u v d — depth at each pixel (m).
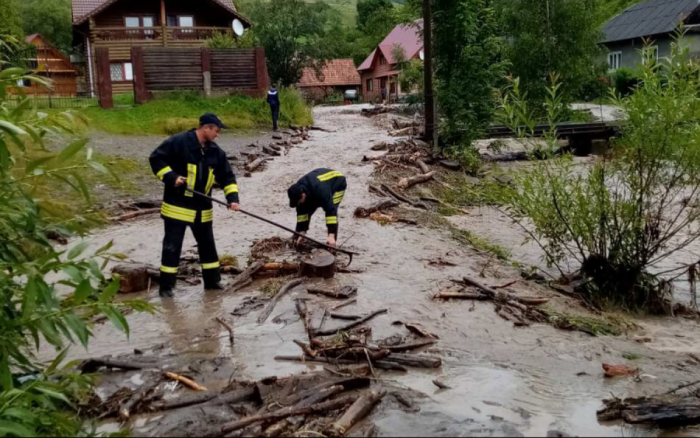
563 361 5.32
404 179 13.97
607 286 7.81
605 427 4.14
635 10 50.44
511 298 6.83
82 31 34.94
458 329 5.96
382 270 7.90
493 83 18.00
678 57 7.63
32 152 5.25
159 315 6.39
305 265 7.43
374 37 66.56
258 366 4.99
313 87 57.84
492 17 18.55
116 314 4.05
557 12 30.30
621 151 8.05
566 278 8.13
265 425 3.95
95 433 3.78
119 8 32.50
